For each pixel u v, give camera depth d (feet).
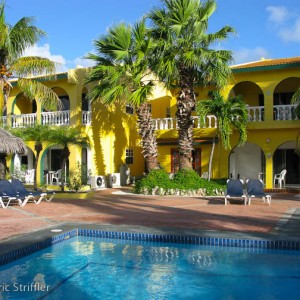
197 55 59.16
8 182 49.73
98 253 27.86
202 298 20.01
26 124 77.71
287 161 81.10
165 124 81.97
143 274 23.57
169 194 62.39
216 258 26.45
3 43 55.06
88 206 49.32
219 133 63.93
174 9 59.93
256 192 49.60
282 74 70.64
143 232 31.24
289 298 19.95
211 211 43.80
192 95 64.03
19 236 29.53
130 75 63.31
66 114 77.36
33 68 58.90
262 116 73.97
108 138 84.17
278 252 27.71
